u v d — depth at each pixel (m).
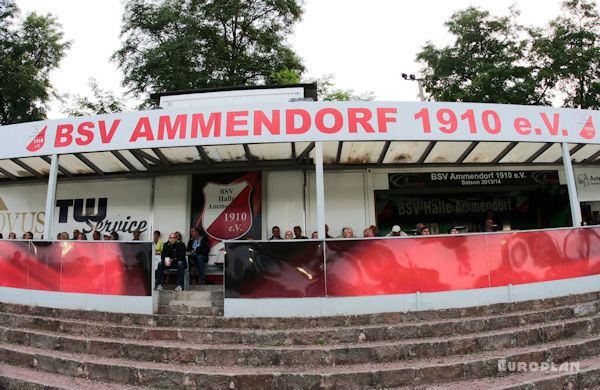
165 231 10.37
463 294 6.25
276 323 5.91
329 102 6.96
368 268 6.12
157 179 10.62
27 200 11.12
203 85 18.58
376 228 9.59
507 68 18.61
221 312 6.27
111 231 10.55
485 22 20.02
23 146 7.65
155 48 17.94
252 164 10.09
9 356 5.46
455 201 10.77
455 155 9.84
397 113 7.00
